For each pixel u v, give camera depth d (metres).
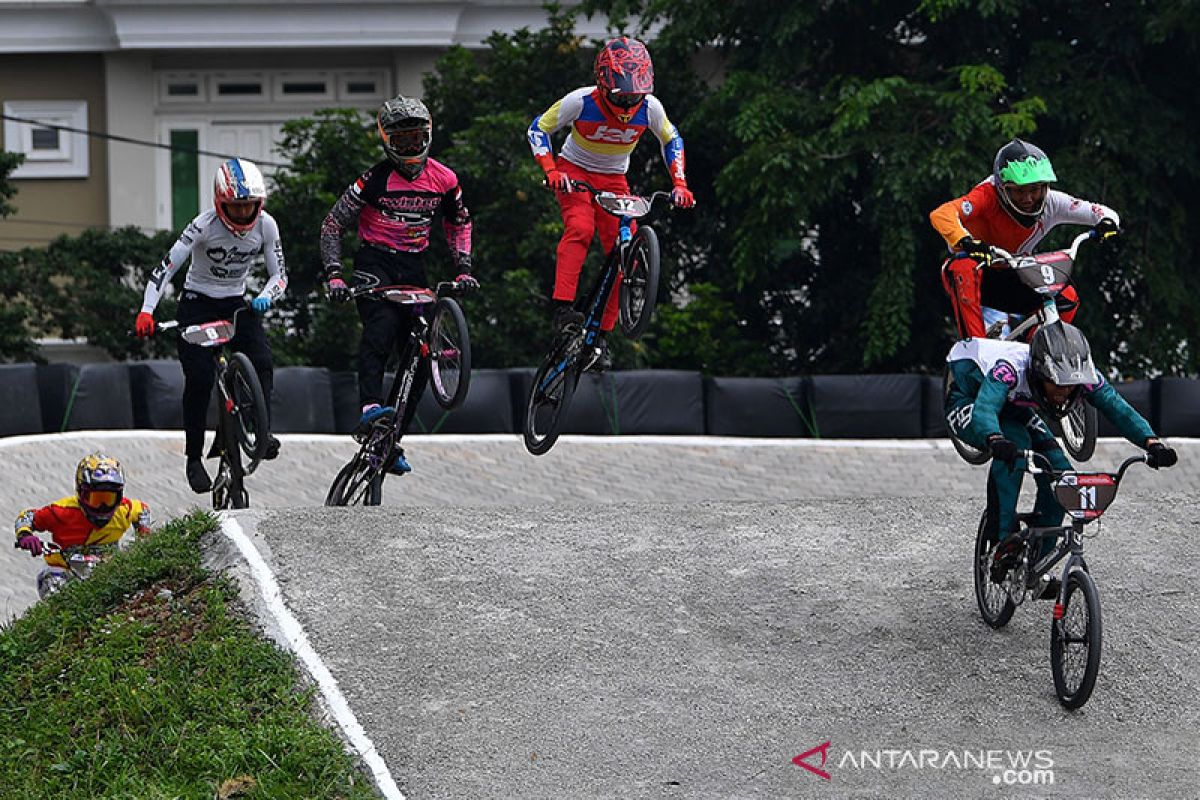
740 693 29.92
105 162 103.00
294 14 99.44
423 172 39.97
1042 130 82.19
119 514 45.28
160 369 65.06
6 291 85.75
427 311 41.09
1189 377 80.38
